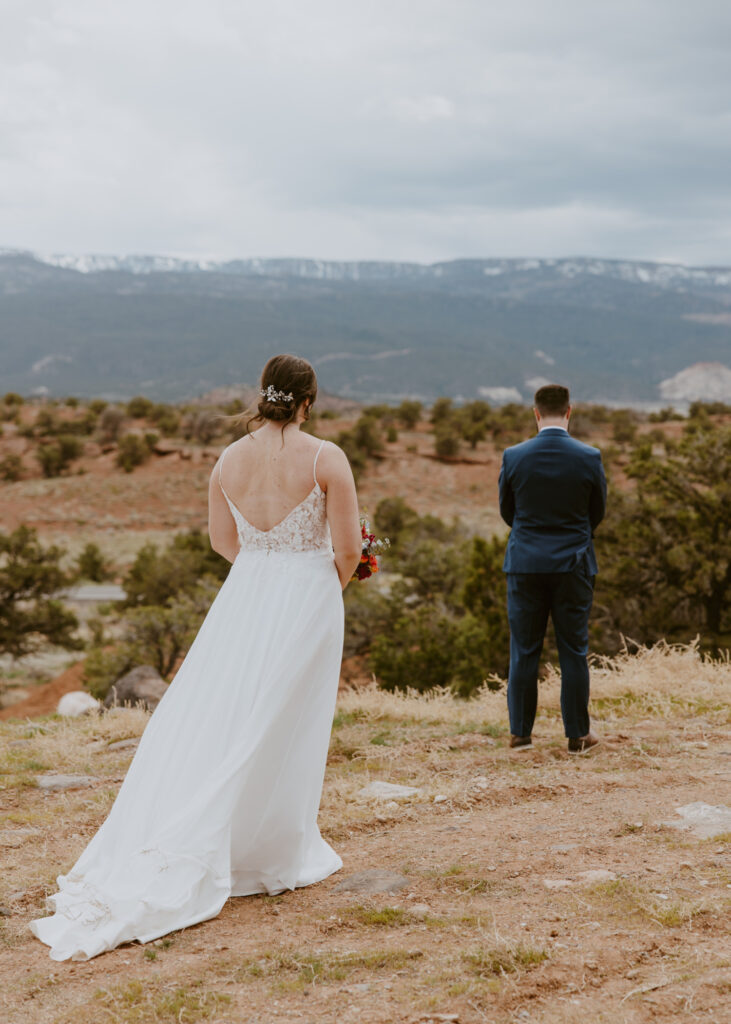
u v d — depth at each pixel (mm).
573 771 5273
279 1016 2512
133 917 3086
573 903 3186
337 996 2613
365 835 4320
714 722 6473
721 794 4590
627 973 2641
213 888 3295
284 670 3508
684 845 3785
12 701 31297
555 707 7305
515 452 5723
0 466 92062
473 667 17906
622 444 87562
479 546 19906
